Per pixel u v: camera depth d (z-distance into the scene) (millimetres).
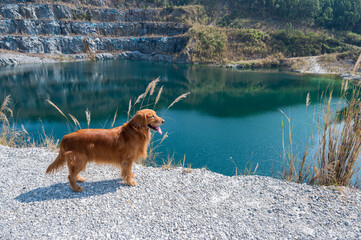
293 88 39531
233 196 4438
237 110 28000
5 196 4324
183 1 101375
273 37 75188
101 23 80562
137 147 4672
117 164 4734
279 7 93250
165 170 5582
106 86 38938
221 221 3752
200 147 16703
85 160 4434
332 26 92500
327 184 4930
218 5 96812
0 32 65562
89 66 58688
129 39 77750
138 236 3430
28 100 29797
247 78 48531
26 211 3924
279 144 17000
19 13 71125
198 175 5258
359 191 4488
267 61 64188
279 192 4535
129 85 40000
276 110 27672
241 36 75250
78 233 3465
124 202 4219
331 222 3676
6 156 6152
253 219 3803
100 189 4625
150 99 31781
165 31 84312
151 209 4039
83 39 72562
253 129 20984
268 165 13172
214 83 43625
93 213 3908
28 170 5352
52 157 6125
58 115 24094
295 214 3895
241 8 96375
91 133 4430
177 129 21047
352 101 4664
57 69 52750
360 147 4598
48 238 3352
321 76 50562
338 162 4859
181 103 30594
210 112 27078
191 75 50562
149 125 4793
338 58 63188
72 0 86500
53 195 4391
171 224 3682
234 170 12789
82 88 37156
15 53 62219
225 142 17703
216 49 70938
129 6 96438
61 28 74000
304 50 70062
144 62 68625
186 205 4160
